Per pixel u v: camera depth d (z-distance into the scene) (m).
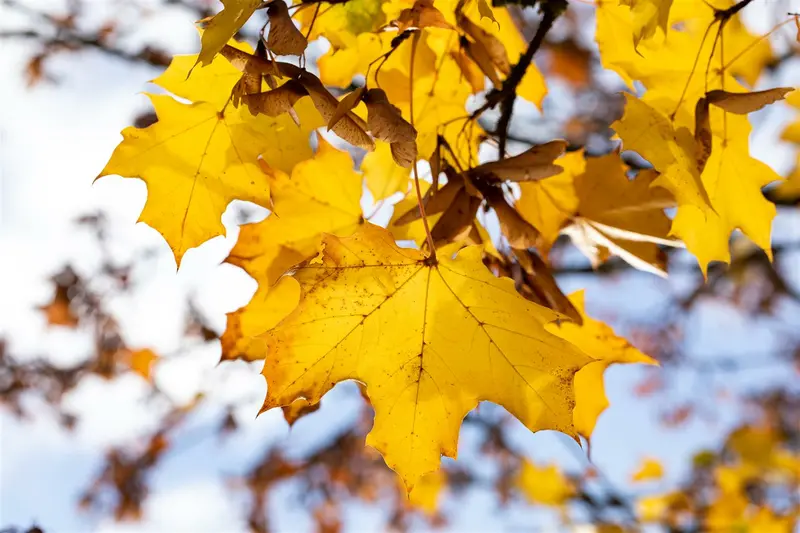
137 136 0.72
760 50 0.80
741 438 1.99
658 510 1.83
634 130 0.73
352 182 0.78
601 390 0.79
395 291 0.70
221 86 0.74
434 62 0.79
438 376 0.71
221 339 0.75
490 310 0.70
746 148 0.77
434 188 0.74
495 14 0.82
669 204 0.79
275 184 0.77
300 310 0.69
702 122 0.73
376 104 0.69
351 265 0.70
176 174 0.72
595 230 0.80
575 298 0.79
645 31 0.71
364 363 0.70
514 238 0.72
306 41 0.68
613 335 0.79
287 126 0.74
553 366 0.69
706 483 2.00
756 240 0.78
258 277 0.76
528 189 0.80
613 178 0.80
